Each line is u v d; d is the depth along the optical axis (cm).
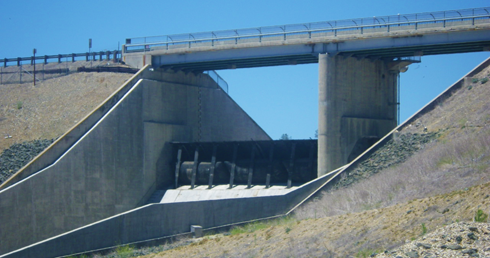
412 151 4334
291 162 5609
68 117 5838
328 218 3145
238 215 4316
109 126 5675
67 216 5131
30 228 4781
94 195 5447
